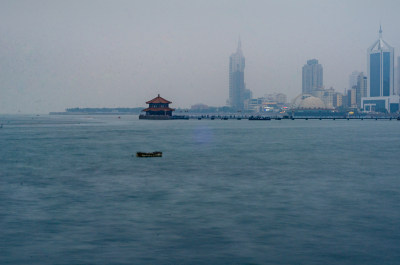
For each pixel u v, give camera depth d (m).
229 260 16.81
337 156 57.75
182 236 20.02
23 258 17.03
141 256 17.28
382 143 82.06
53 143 83.25
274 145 77.50
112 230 21.06
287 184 34.88
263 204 27.03
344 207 26.11
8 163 50.38
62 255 17.38
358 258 17.00
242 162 50.91
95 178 38.34
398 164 48.66
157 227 21.59
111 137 102.56
